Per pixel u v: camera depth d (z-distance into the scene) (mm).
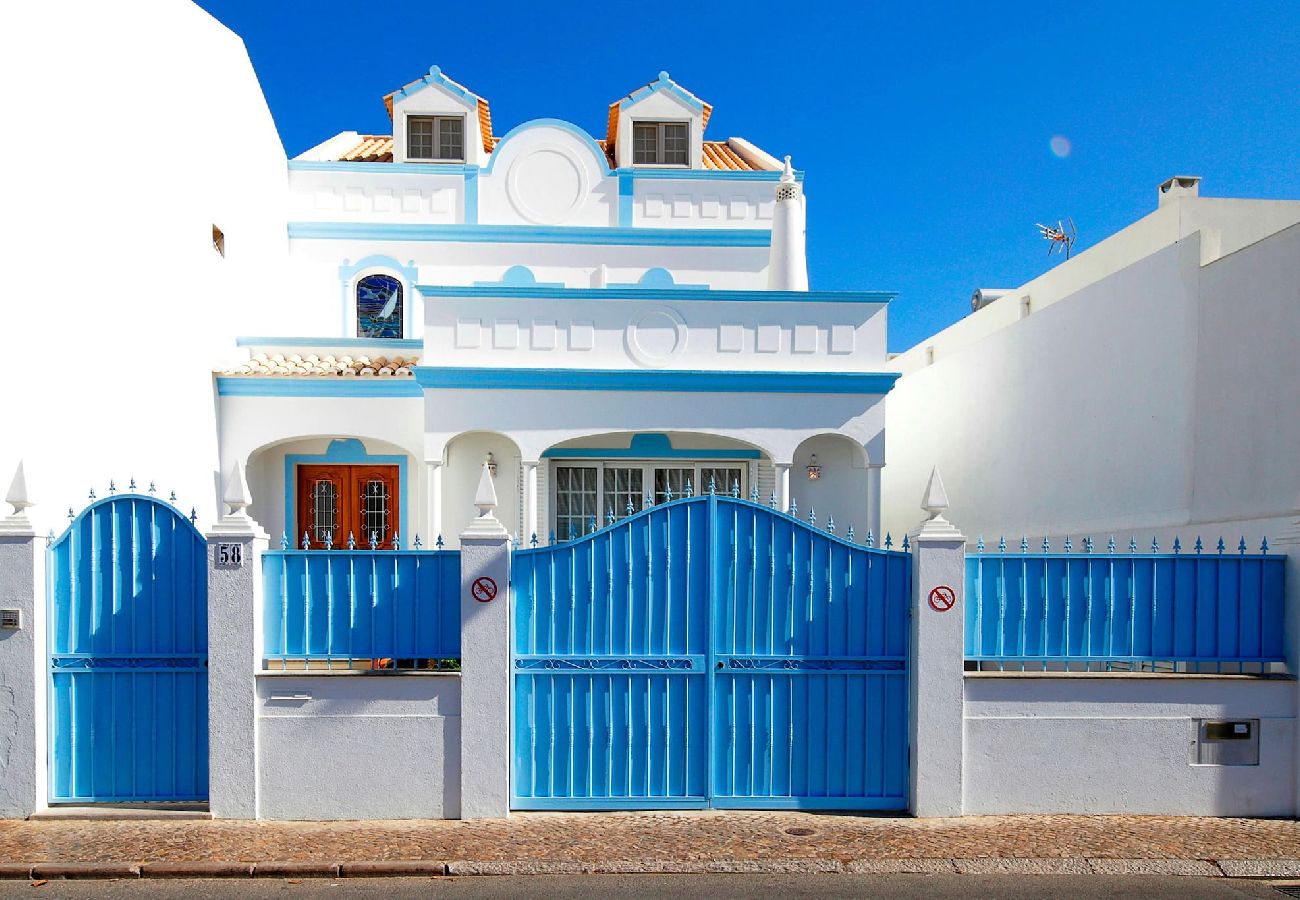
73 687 6387
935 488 6391
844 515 12344
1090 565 6461
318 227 14305
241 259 12492
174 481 10414
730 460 12320
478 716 6297
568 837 5984
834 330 11484
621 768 6473
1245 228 9859
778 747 6504
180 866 5496
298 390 11844
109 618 6391
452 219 14758
